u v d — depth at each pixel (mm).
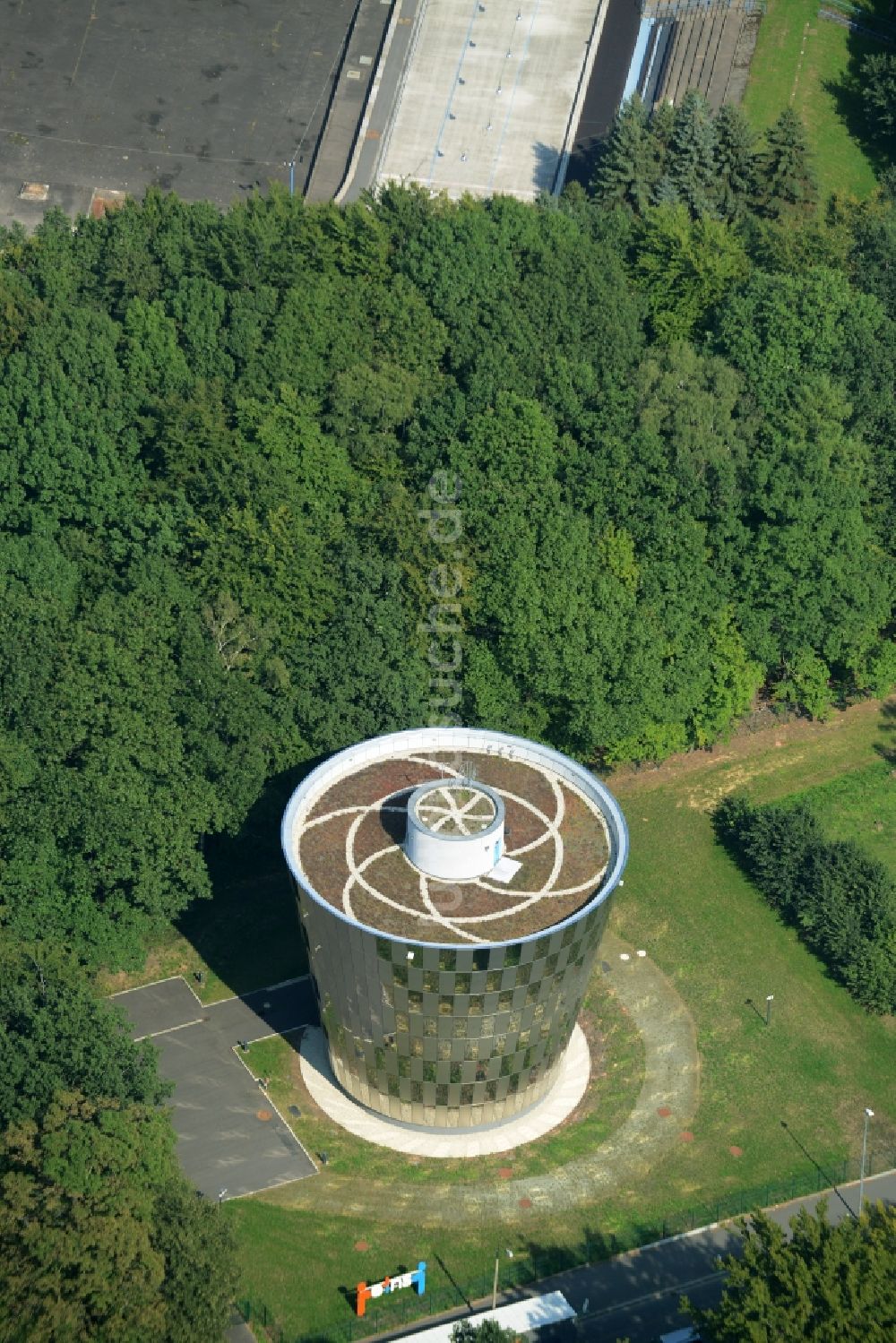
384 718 172125
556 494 187875
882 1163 150625
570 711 179125
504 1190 147125
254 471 185500
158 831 159375
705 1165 150125
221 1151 149750
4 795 158875
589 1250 142250
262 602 178750
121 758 159750
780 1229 126125
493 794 152000
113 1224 125250
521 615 175375
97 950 161250
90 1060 137500
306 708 170375
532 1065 149875
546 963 141875
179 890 167500
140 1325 124000
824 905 169875
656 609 183250
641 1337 135625
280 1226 143125
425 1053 146125
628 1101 156000
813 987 167250
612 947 171000
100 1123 131500
